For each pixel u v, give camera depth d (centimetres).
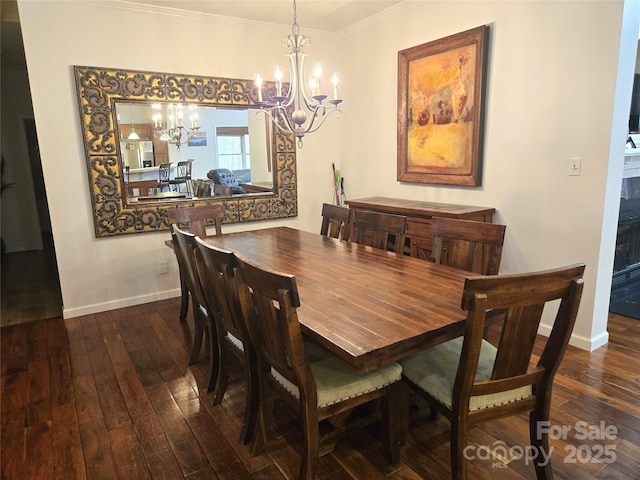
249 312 170
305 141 459
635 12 239
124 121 358
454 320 152
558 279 132
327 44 456
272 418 206
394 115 402
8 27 397
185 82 378
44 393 239
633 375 241
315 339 146
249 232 339
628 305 344
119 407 225
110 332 323
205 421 212
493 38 303
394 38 388
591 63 249
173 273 400
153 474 177
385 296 178
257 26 407
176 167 388
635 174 400
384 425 179
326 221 327
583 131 258
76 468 181
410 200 388
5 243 602
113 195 361
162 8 359
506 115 301
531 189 292
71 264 353
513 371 144
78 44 332
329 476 174
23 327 335
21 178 599
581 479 168
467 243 223
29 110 590
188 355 283
